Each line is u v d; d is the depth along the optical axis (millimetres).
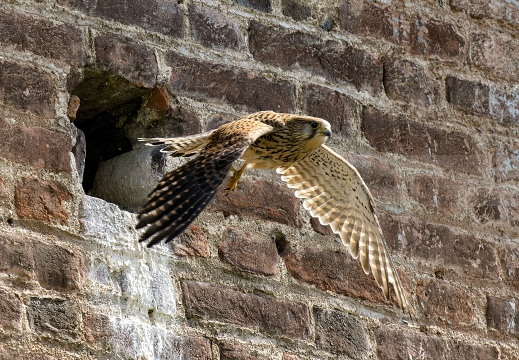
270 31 8039
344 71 8312
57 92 7023
